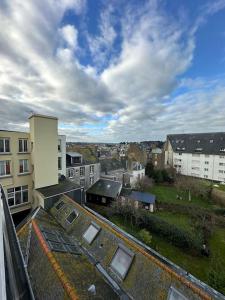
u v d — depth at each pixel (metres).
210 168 48.59
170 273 6.75
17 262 2.91
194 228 21.22
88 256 9.20
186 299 5.87
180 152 55.03
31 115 17.30
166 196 34.06
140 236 16.92
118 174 39.97
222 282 10.05
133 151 52.22
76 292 5.87
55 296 5.93
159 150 61.66
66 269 7.06
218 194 30.86
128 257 8.21
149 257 7.67
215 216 23.61
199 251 16.22
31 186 18.31
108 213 23.44
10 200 16.86
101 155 53.28
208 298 5.64
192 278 9.30
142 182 37.28
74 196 17.70
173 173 45.72
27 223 11.41
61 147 23.94
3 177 16.12
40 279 6.80
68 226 12.27
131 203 23.59
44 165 18.11
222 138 49.31
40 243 8.54
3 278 1.94
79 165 30.69
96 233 10.28
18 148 17.20
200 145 52.12
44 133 17.91
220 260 15.44
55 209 14.91
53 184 19.00
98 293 6.56
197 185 33.91
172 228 18.30
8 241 3.33
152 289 6.68
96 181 33.28
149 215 21.00
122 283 7.40
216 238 19.70
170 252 16.59
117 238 9.36
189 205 27.84
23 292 2.51
